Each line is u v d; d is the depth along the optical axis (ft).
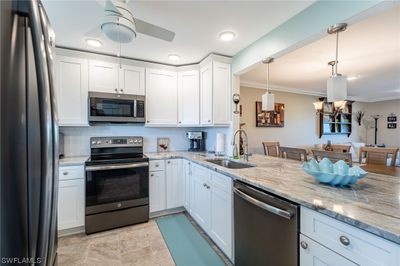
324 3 5.11
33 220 1.94
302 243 3.53
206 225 7.24
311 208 3.31
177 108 10.38
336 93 4.99
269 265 4.27
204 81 9.44
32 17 1.90
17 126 1.78
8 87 1.70
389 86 15.96
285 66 10.92
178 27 6.61
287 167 6.38
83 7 5.53
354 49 8.61
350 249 2.82
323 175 4.24
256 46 7.60
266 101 7.14
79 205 7.66
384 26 6.68
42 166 2.03
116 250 6.61
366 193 3.77
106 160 7.93
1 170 1.67
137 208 8.44
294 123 17.39
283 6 5.50
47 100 2.13
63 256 6.29
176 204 9.55
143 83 9.61
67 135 9.11
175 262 6.03
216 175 6.50
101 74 8.75
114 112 8.72
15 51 1.76
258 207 4.58
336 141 20.34
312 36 5.49
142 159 8.57
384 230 2.41
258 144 15.47
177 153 10.39
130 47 8.16
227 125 9.34
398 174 7.29
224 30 6.80
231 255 5.71
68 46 8.07
